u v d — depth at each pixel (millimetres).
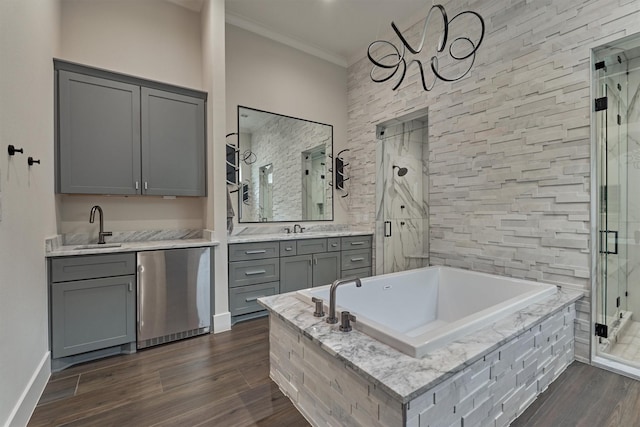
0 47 1334
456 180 2926
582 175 2119
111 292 2221
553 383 1861
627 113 2209
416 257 3832
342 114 4320
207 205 2922
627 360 2062
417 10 3215
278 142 3715
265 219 3607
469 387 1275
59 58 2270
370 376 1101
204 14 3031
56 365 2029
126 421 1537
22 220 1558
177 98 2789
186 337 2574
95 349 2152
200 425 1514
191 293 2574
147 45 2926
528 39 2387
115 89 2502
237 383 1886
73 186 2328
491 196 2648
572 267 2176
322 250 3490
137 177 2594
